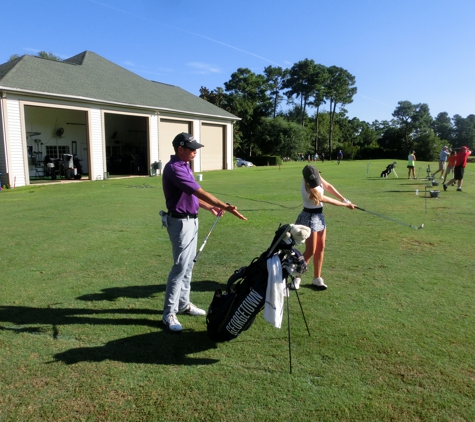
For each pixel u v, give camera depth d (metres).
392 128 78.06
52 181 19.14
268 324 3.71
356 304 4.12
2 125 16.17
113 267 5.43
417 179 18.95
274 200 12.09
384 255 5.94
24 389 2.70
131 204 11.40
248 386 2.74
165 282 4.84
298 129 55.47
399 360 3.05
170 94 26.59
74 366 2.98
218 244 6.68
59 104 18.23
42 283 4.78
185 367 2.98
